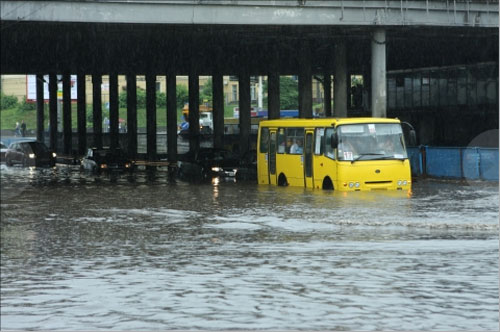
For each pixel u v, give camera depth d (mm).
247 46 111000
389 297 23906
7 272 29156
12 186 77500
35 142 124500
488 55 120812
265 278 27234
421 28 85812
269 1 79312
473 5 84750
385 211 47062
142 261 31219
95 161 105625
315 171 64625
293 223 42500
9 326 21094
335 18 81312
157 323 21125
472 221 41844
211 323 20969
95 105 140125
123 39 97688
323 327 20422
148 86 129875
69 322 21391
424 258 30781
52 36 91688
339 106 99688
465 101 103938
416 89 115188
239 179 84375
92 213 49750
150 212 49844
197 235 38625
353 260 30562
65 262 31281
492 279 26500
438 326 20438
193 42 101938
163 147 182125
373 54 86125
